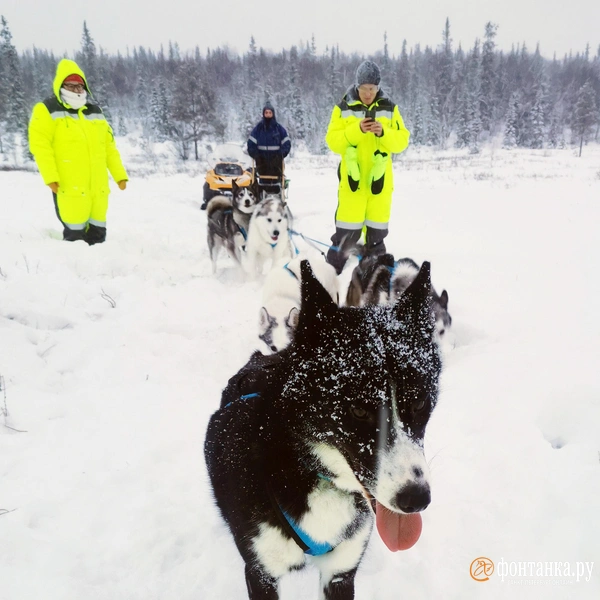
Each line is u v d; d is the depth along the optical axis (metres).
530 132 47.53
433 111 49.84
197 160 31.88
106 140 7.37
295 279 4.65
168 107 40.56
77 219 6.97
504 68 68.81
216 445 2.03
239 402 2.00
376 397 1.52
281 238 6.84
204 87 33.91
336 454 1.64
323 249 8.36
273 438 1.71
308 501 1.71
